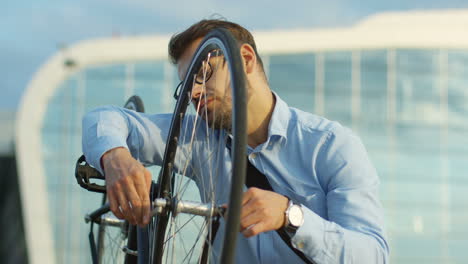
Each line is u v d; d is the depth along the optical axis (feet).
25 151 84.84
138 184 6.23
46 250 82.64
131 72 85.61
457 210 85.56
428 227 85.15
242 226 5.72
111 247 9.87
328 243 6.24
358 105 85.71
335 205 7.06
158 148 7.79
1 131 109.29
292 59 85.40
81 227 84.12
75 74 86.02
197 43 7.63
